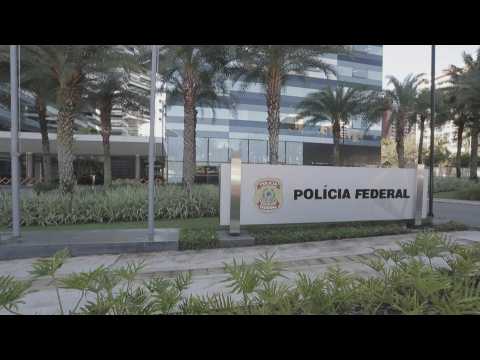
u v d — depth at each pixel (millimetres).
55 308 3496
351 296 2309
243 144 30156
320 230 7629
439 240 3477
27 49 10617
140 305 2264
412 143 50562
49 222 8609
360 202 8227
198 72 15031
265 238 6828
